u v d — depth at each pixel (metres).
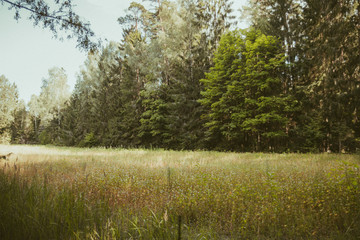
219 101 22.44
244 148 22.75
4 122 55.16
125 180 5.32
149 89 28.33
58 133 52.28
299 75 21.17
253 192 4.30
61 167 8.34
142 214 3.40
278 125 20.84
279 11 22.89
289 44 21.86
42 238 2.35
